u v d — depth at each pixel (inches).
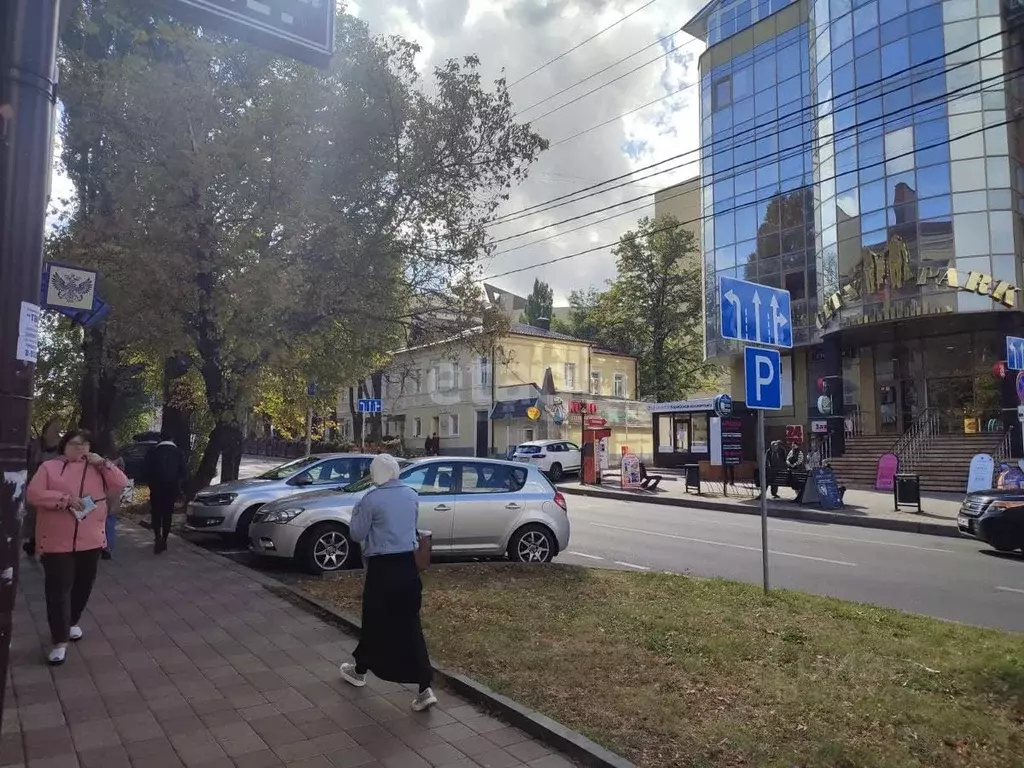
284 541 383.2
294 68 495.8
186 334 506.6
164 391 740.0
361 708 185.0
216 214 464.1
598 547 505.4
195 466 842.2
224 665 218.7
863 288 1031.6
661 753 156.4
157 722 175.3
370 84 530.3
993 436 971.9
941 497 855.7
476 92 556.4
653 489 976.3
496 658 220.2
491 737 168.4
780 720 175.0
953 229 954.7
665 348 1856.5
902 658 223.8
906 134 995.9
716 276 1337.4
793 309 1211.2
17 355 111.6
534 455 1201.4
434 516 385.4
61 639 221.6
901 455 1015.6
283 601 301.9
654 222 1793.8
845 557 476.1
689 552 487.2
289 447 2074.3
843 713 179.0
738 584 338.3
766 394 319.3
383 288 572.4
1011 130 949.8
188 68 427.2
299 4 170.9
